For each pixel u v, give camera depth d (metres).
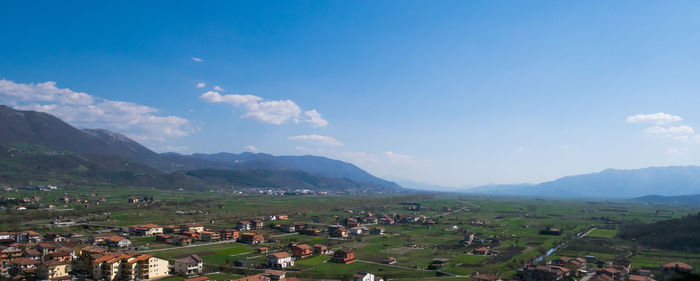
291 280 171.50
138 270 181.50
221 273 195.12
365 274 181.38
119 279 180.00
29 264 186.50
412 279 190.00
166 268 189.62
